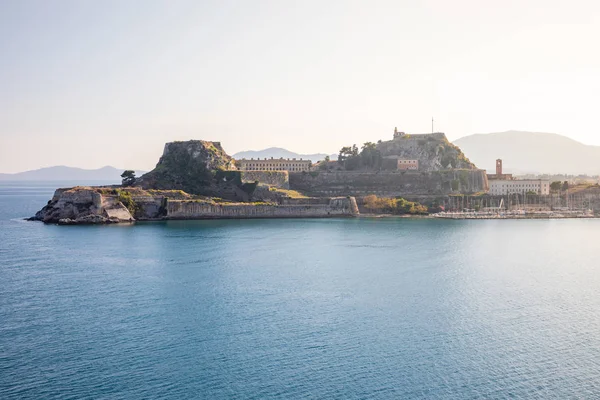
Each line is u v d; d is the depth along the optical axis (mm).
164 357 110438
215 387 98562
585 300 149625
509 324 129375
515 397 95188
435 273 181250
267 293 154250
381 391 97250
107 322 129625
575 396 95438
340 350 113938
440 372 104188
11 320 130750
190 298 149000
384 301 147125
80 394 95875
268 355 111438
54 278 171000
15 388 97750
